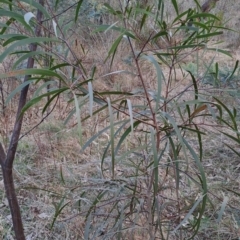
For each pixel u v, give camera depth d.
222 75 3.91
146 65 4.08
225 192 2.23
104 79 3.73
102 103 1.14
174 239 1.79
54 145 2.71
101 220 1.73
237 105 3.34
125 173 1.83
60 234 1.85
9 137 2.76
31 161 2.58
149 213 1.33
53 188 2.21
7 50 0.92
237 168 2.61
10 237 1.86
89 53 3.51
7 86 3.04
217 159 2.74
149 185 1.33
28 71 0.90
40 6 1.06
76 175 2.36
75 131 2.88
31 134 2.83
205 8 1.69
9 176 1.27
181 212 1.48
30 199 2.16
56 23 1.12
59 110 3.06
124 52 4.12
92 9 4.18
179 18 1.20
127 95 1.20
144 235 1.67
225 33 6.05
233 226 1.94
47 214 2.01
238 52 5.69
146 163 1.44
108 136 2.86
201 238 1.87
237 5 6.44
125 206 1.41
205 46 1.20
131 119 0.92
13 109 3.06
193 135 3.02
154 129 1.19
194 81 1.29
